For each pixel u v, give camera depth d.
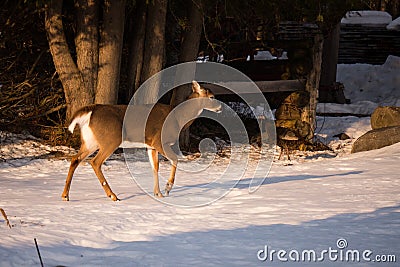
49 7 14.47
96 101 14.96
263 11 16.59
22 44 16.25
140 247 6.59
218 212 8.55
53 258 6.08
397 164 13.04
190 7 15.79
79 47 14.82
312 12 16.00
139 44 15.61
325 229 7.28
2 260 5.84
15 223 7.43
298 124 17.50
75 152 14.27
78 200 9.47
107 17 14.77
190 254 6.31
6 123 15.20
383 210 8.30
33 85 15.31
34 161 13.28
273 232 7.21
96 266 5.86
